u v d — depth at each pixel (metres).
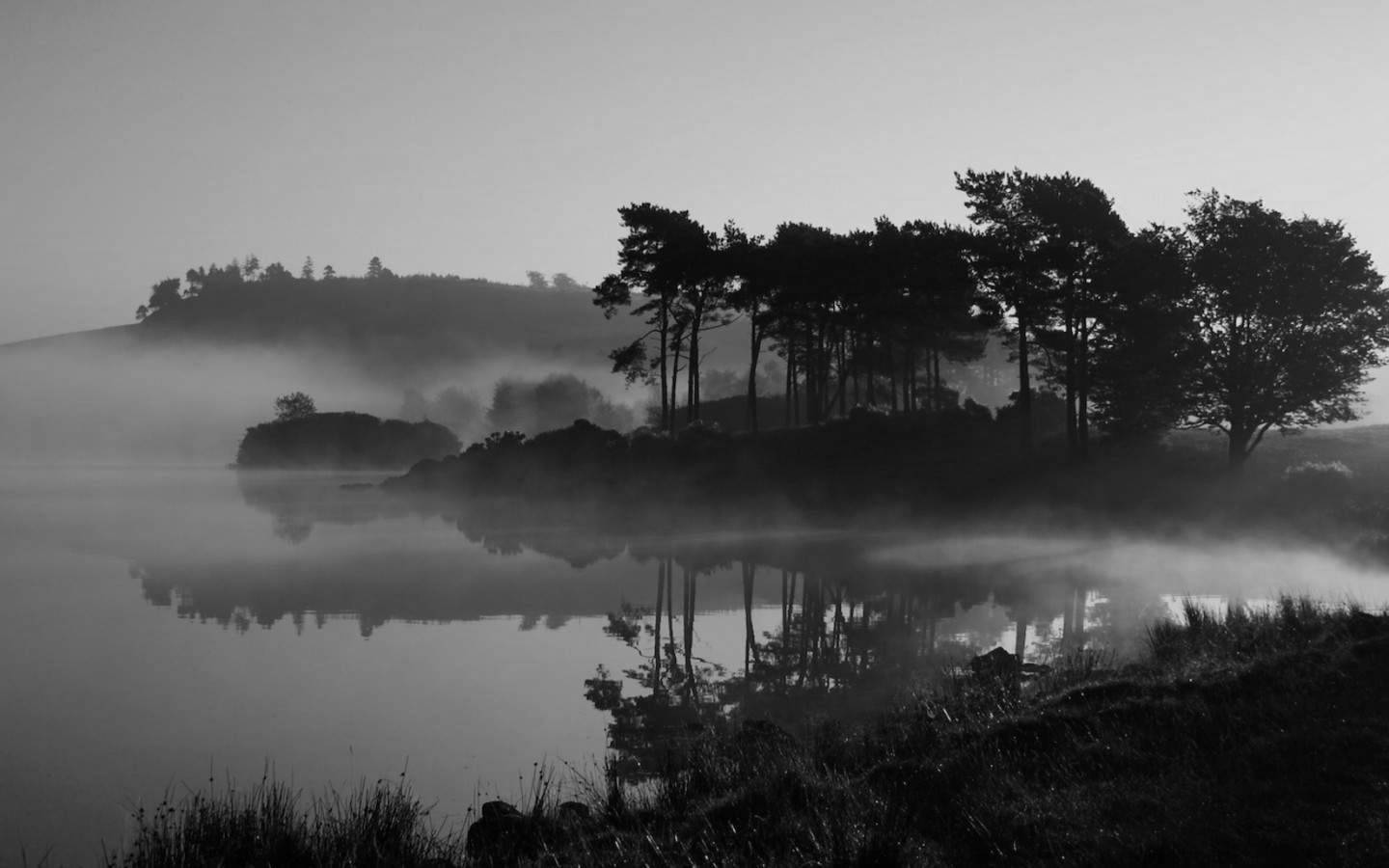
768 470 62.66
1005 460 59.56
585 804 13.52
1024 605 30.50
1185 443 62.19
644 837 11.16
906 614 29.75
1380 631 16.08
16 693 21.95
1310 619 18.00
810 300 71.50
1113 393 54.09
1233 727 12.49
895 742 13.77
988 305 60.19
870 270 68.56
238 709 20.67
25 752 18.00
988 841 10.17
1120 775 11.48
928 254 65.94
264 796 13.55
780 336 78.81
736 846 10.48
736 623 29.31
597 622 29.70
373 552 45.84
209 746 18.36
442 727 19.31
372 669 23.98
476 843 12.08
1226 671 14.72
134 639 27.47
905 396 73.12
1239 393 50.47
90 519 63.19
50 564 41.84
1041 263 56.75
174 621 29.97
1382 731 11.94
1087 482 52.81
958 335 78.25
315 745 18.42
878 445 64.75
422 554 45.19
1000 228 59.41
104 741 18.70
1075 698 14.37
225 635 28.09
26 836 14.40
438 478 76.50
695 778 13.23
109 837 14.37
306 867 11.30
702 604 32.31
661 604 32.44
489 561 42.41
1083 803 10.73
